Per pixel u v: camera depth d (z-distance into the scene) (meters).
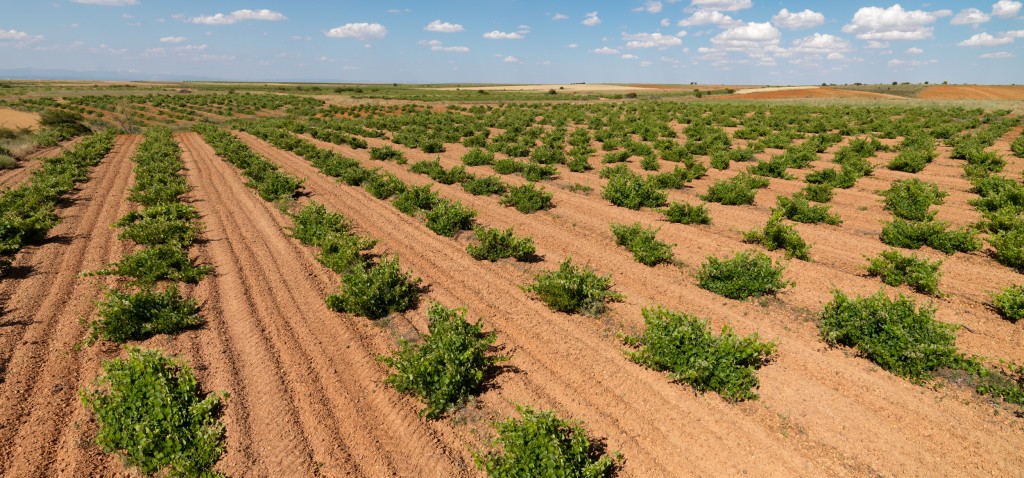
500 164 25.25
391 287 10.39
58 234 14.98
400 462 6.29
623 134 38.50
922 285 10.08
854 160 23.33
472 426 6.91
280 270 12.45
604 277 11.66
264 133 42.75
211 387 7.67
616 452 6.28
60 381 7.69
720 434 6.60
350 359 8.52
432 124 50.25
